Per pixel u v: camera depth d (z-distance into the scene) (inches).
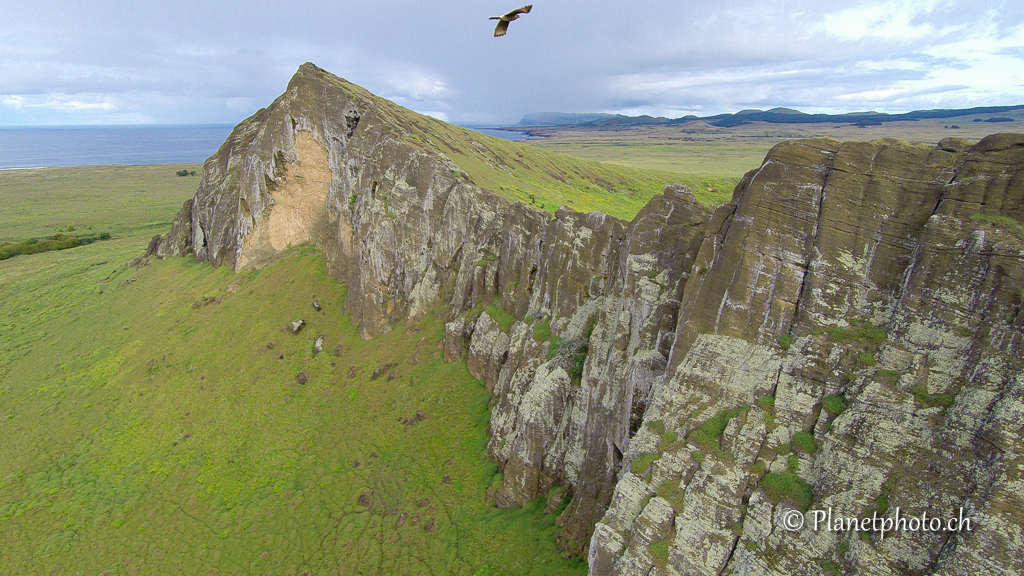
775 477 871.1
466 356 2215.8
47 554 1924.2
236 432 2386.8
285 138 3341.5
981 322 745.0
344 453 2100.1
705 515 904.9
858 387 841.5
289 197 3452.3
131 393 2817.4
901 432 772.6
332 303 3024.1
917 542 714.2
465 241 2463.1
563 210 1820.9
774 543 835.4
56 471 2365.9
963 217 799.7
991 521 652.1
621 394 1262.3
